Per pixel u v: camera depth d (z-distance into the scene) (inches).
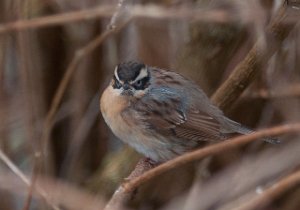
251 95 418.0
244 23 390.6
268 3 378.9
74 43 507.2
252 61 340.5
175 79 406.6
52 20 416.5
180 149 410.3
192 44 420.2
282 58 418.0
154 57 449.7
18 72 494.9
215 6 404.2
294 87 415.8
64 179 515.2
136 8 409.4
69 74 420.5
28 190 356.2
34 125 456.4
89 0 468.8
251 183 379.6
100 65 499.8
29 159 467.2
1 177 369.7
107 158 485.4
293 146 362.6
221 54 412.2
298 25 404.5
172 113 399.2
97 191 459.2
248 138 255.8
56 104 422.0
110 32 413.4
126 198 323.9
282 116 438.3
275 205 455.8
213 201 378.3
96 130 515.5
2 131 481.4
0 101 472.7
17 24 417.1
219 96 366.9
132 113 401.7
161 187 463.2
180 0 429.1
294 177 251.0
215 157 450.0
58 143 538.3
